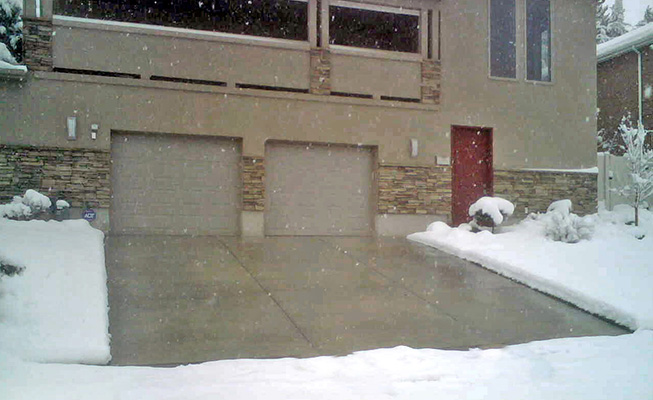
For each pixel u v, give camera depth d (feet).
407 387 17.22
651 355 21.74
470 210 43.96
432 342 23.11
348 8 46.47
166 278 29.50
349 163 45.42
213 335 22.57
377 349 21.56
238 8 47.98
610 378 18.58
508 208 43.27
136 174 40.27
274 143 43.47
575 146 50.85
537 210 49.49
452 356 21.03
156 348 21.03
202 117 40.91
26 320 20.88
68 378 17.24
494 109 48.52
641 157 48.03
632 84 66.44
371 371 18.85
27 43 37.63
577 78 51.08
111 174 39.68
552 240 40.29
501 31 49.32
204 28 48.42
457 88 47.44
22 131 37.35
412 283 31.45
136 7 46.78
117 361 19.74
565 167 50.55
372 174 45.93
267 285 29.53
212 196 41.93
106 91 38.93
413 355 20.80
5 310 21.07
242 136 41.81
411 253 38.42
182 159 41.29
